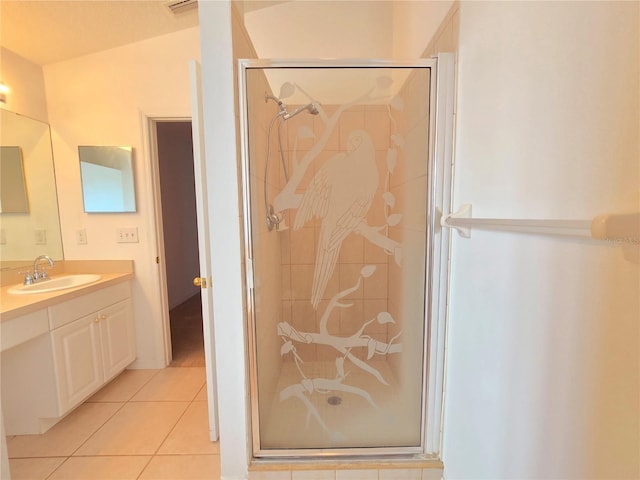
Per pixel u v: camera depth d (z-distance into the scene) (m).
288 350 1.33
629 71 0.48
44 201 2.10
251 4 2.04
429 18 1.40
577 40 0.58
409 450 1.32
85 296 1.79
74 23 1.80
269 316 1.31
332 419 1.34
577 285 0.59
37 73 2.05
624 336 0.50
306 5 2.06
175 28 2.02
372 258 1.29
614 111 0.50
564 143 0.62
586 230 0.47
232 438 1.27
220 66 1.12
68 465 1.39
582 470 0.59
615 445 0.52
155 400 1.90
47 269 2.10
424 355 1.29
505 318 0.84
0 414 1.13
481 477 0.98
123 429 1.63
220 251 1.19
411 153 1.23
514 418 0.81
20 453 1.46
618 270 0.51
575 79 0.59
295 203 1.26
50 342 1.56
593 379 0.56
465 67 1.07
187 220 4.49
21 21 1.71
